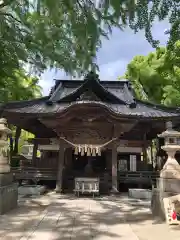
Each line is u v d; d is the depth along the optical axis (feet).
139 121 47.44
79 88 50.44
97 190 39.63
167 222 22.30
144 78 73.87
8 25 28.89
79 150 44.42
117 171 47.62
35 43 27.76
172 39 17.81
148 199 38.42
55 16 14.49
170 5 15.07
